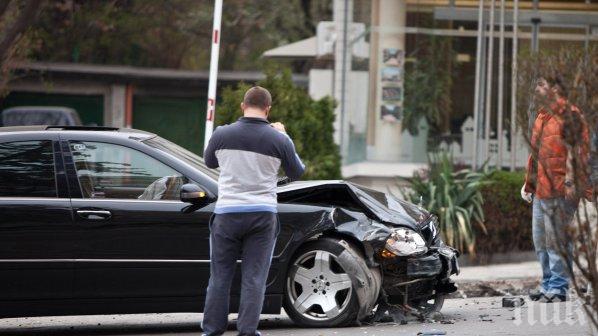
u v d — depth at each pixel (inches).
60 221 664.4
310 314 689.6
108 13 2425.0
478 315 743.1
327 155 1254.9
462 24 1448.1
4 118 2167.8
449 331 663.1
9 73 1450.5
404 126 1465.3
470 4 1444.4
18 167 675.4
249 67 2642.7
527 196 802.8
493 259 1079.0
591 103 518.3
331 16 2709.2
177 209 672.4
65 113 2177.7
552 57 588.1
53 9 2361.0
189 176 681.0
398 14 1466.5
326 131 1259.8
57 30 2394.2
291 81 1245.1
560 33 1427.2
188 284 671.1
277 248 682.2
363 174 1466.5
